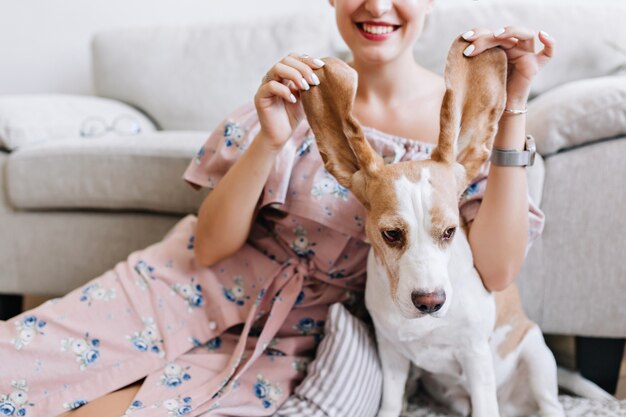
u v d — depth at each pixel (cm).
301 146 98
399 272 71
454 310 84
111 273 100
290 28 190
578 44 161
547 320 118
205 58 192
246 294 101
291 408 92
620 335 116
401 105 106
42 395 89
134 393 90
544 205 116
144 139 146
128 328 95
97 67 202
